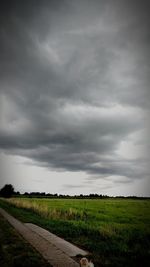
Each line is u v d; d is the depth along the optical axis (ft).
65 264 28.04
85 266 23.35
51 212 87.04
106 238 44.42
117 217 90.89
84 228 53.83
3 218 73.00
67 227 56.54
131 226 65.31
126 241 42.27
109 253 34.14
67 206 138.72
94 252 34.30
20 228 54.13
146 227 64.28
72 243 40.47
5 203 172.76
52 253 32.86
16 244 36.78
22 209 116.47
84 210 114.73
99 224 66.08
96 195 459.32
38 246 36.60
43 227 57.52
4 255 30.37
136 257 31.94
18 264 26.71
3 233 46.21
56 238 43.75
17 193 436.35
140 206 157.48
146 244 40.81
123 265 28.68
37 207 103.60
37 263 27.63
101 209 126.31
